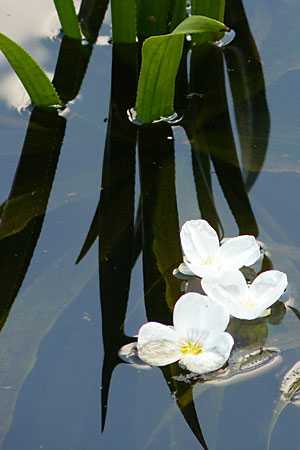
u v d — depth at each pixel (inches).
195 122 45.4
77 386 39.9
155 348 39.9
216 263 41.2
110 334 40.6
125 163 44.4
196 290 41.4
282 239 42.3
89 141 45.0
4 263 42.1
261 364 40.1
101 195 43.6
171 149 44.8
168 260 42.1
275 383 39.8
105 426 39.3
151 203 43.4
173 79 44.6
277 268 41.6
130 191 43.7
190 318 40.0
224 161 44.3
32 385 40.0
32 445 39.2
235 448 39.0
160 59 43.8
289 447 38.9
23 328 40.9
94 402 39.7
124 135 45.2
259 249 41.9
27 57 44.3
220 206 43.2
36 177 44.1
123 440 39.2
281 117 45.3
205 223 41.2
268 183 43.6
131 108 45.9
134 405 39.6
